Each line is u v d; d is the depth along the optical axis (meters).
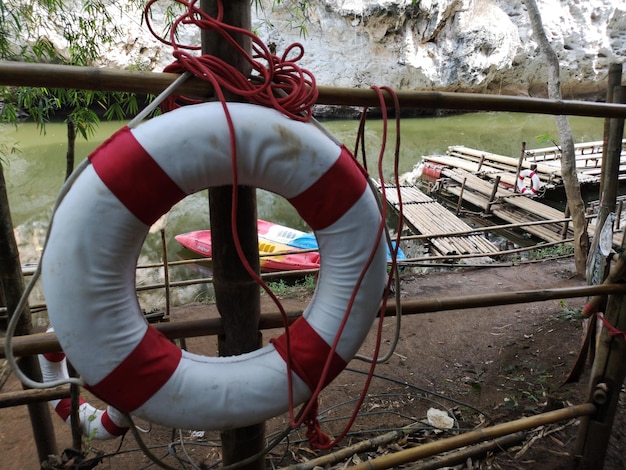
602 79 21.45
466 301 1.87
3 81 1.17
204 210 9.64
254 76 1.38
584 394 2.95
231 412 1.34
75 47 4.26
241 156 1.21
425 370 3.54
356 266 1.35
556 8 19.53
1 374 3.44
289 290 5.37
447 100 1.54
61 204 1.18
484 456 2.45
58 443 2.86
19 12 3.98
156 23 14.77
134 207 1.18
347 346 1.40
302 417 1.39
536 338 3.87
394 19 17.16
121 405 1.29
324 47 18.12
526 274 5.69
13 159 12.27
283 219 9.37
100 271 1.18
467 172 11.38
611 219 2.58
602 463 2.28
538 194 9.39
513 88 21.17
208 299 5.86
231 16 1.34
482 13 18.53
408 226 8.62
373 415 2.96
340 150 1.31
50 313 1.20
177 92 1.29
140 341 1.26
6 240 1.69
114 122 16.84
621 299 2.06
